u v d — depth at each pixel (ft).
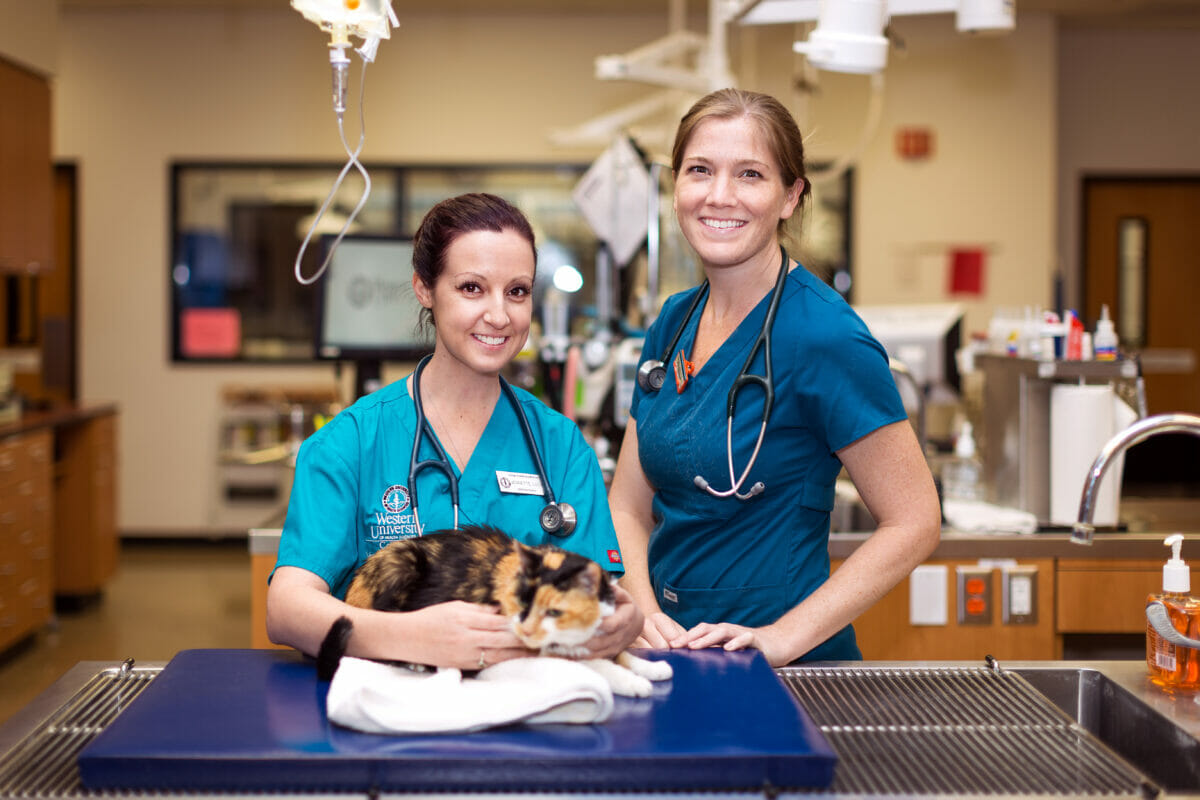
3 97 13.69
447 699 3.17
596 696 3.15
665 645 4.27
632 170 9.45
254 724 3.17
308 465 4.12
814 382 4.58
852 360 4.50
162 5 19.29
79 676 3.89
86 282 19.90
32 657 13.17
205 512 20.07
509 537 3.92
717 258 4.59
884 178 19.35
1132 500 8.82
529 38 19.47
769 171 4.52
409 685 3.24
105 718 3.52
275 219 19.88
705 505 4.83
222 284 19.94
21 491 13.19
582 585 3.39
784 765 2.97
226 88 19.62
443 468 4.18
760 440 4.65
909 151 19.21
